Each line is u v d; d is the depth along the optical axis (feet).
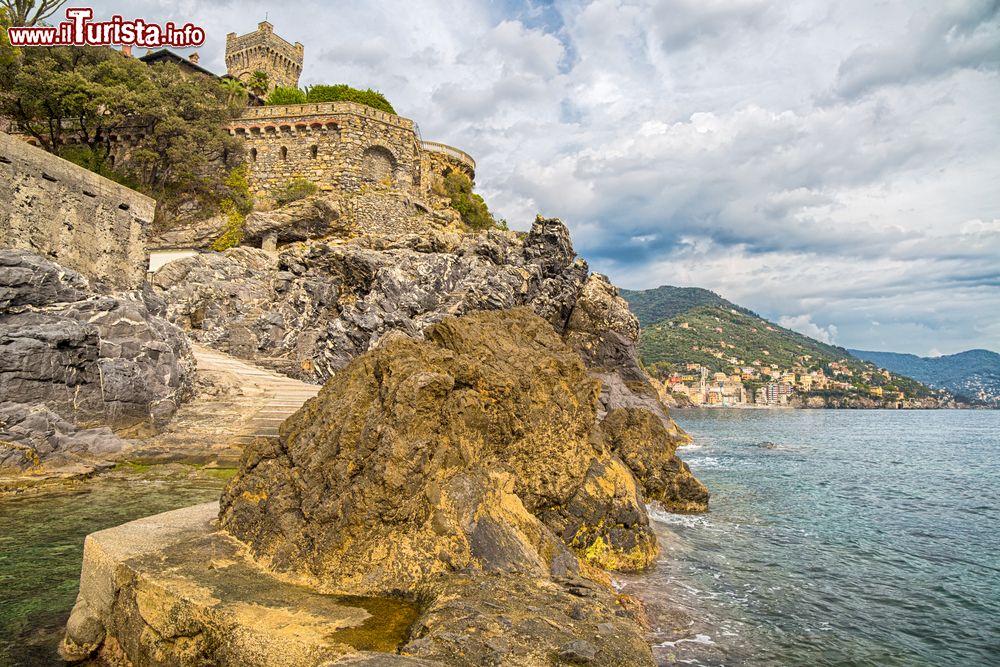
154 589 20.30
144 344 74.84
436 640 16.53
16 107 134.72
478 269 139.54
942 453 131.34
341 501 23.45
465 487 24.84
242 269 130.62
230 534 25.91
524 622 18.30
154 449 65.36
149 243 147.95
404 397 25.05
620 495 37.60
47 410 59.31
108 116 140.97
